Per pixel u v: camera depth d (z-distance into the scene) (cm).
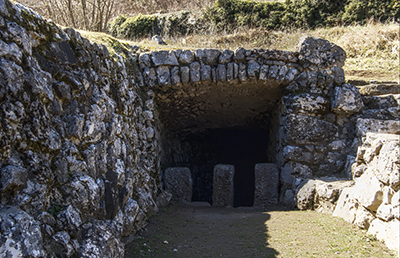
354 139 509
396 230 282
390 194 297
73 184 235
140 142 449
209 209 516
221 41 895
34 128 206
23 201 186
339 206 394
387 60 720
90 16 742
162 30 1074
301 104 519
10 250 162
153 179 476
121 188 319
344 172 504
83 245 227
